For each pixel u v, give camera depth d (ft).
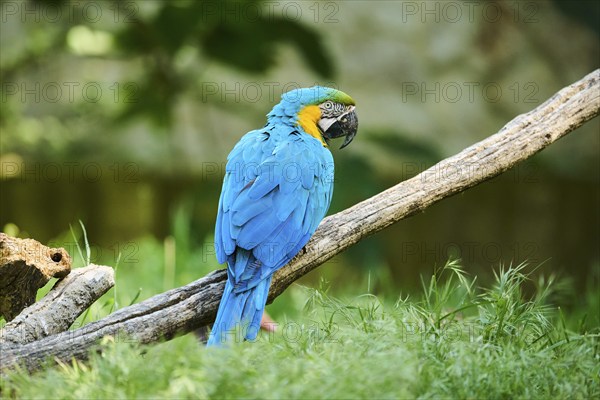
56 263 18.63
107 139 53.67
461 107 55.21
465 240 55.83
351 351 15.94
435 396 14.92
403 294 33.37
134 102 42.24
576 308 29.81
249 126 55.98
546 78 56.24
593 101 22.08
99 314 22.33
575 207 56.70
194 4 38.68
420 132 53.93
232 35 39.83
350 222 20.22
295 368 14.67
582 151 57.47
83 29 44.09
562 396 15.46
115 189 53.83
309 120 23.07
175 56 40.24
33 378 15.75
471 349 16.51
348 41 55.06
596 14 49.39
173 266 30.91
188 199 41.60
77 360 16.70
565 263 55.21
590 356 17.15
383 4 55.98
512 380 15.58
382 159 49.85
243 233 18.71
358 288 34.63
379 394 14.33
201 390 14.24
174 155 54.19
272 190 19.49
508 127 21.49
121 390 14.61
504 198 56.85
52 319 18.01
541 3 55.93
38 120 52.54
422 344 16.63
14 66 51.11
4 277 17.89
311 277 45.68
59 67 52.95
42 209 52.65
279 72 53.11
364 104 53.98
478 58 55.98
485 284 43.83
